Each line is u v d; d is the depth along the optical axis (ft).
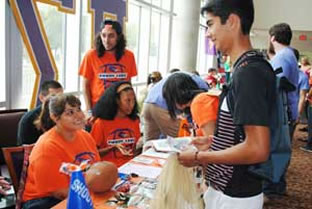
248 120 3.41
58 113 6.15
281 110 3.76
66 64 14.47
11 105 11.13
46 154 5.95
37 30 11.47
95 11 15.08
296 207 11.11
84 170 5.73
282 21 33.94
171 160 4.43
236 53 3.77
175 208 4.38
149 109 8.88
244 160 3.51
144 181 6.16
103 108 8.29
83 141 6.70
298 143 20.20
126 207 5.11
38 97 11.60
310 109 18.31
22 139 8.32
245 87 3.46
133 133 8.67
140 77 22.91
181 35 26.53
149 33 23.38
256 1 34.19
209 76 22.41
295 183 13.41
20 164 6.59
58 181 5.90
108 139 8.35
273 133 3.71
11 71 10.92
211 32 3.87
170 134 8.72
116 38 10.19
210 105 5.43
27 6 10.98
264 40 37.17
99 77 10.32
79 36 14.58
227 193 4.08
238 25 3.68
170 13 26.30
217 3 3.72
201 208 4.54
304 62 25.71
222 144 3.99
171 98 6.81
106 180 5.50
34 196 5.93
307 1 33.22
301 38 37.60
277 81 3.75
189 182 4.49
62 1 12.82
